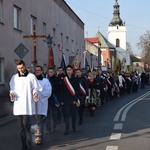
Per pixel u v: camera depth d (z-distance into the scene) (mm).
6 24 19859
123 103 19844
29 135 7793
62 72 10375
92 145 8164
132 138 8984
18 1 21812
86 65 28797
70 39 40000
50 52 20141
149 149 7707
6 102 16859
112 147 7914
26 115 7484
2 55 19250
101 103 18672
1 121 12078
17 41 21578
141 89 37906
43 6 27641
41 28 26891
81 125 11289
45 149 7781
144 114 14195
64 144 8312
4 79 19516
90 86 13492
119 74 27125
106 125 11234
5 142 8617
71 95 9758
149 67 70938
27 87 7492
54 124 10117
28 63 23469
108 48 107438
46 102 8586
